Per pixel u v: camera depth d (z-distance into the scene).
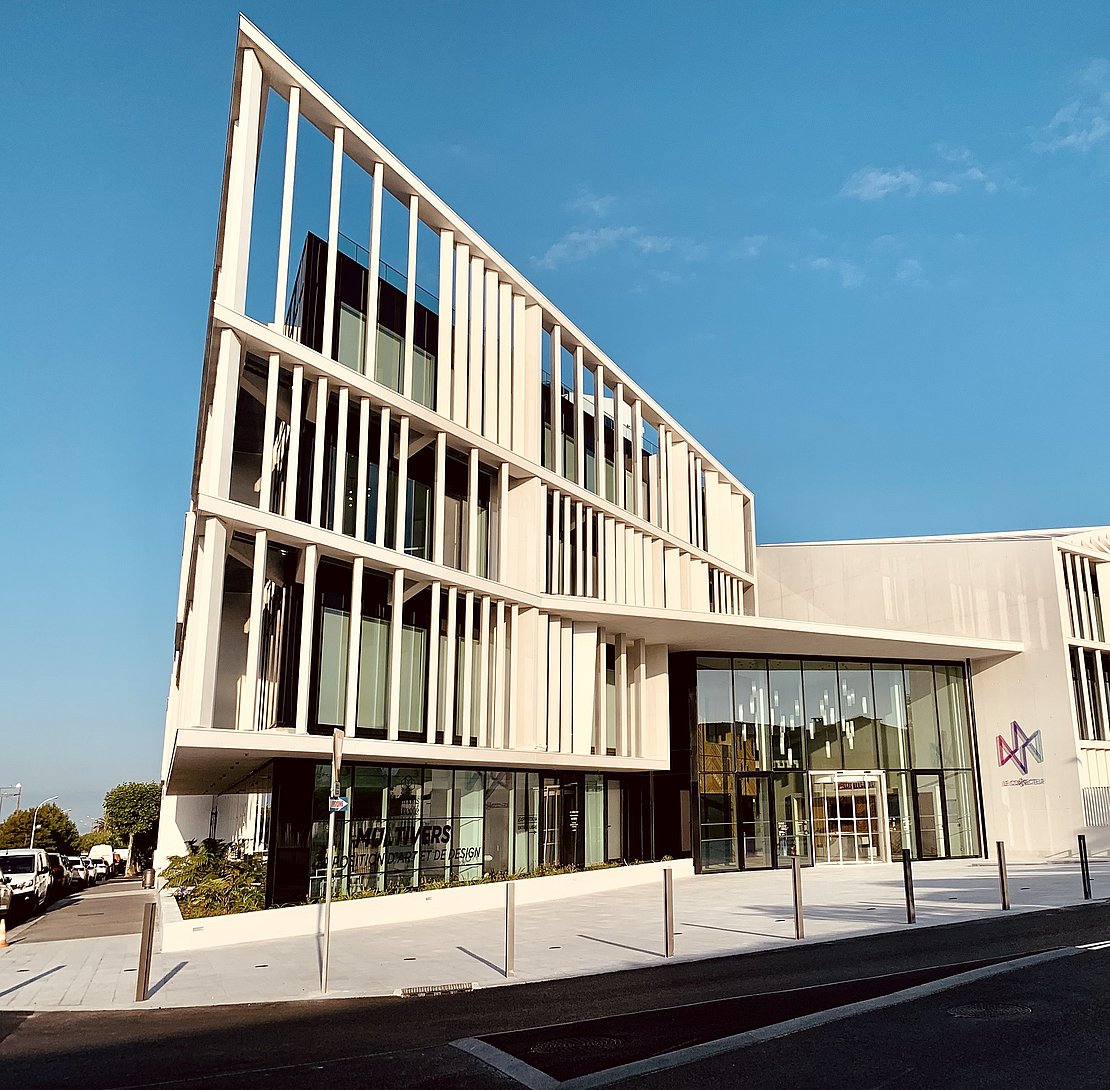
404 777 22.41
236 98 19.92
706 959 13.48
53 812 83.69
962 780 34.34
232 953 15.60
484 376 26.00
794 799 31.28
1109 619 38.06
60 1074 8.30
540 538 26.62
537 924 18.12
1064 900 19.20
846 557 39.97
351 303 22.66
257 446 26.47
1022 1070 7.22
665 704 30.44
